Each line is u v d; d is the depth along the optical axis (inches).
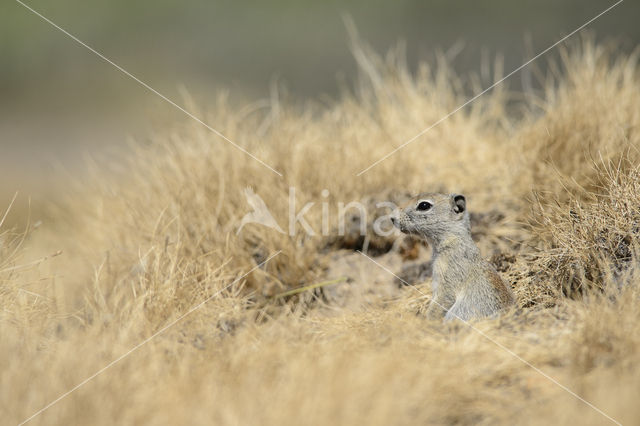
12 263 406.9
